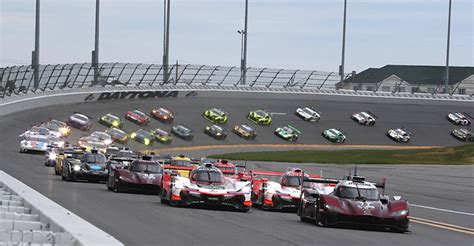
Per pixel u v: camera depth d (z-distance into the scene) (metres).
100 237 15.51
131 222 28.81
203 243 23.41
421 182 71.88
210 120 151.75
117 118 134.88
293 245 24.34
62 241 15.85
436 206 47.69
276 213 39.38
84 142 98.75
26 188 29.22
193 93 166.88
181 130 136.00
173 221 30.30
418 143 158.75
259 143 142.75
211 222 30.92
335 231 30.34
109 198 41.66
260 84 177.50
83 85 155.00
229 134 145.62
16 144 105.44
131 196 44.47
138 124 140.50
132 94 157.88
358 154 119.56
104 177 55.34
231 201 37.78
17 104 134.00
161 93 162.50
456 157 110.12
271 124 157.25
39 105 140.00
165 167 48.78
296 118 163.25
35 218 20.73
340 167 94.19
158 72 165.88
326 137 152.50
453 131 166.62
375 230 31.80
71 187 49.53
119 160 51.44
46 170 68.25
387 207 31.47
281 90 177.50
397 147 153.12
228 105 164.50
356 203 31.56
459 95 190.62
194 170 40.12
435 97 187.62
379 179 74.38
